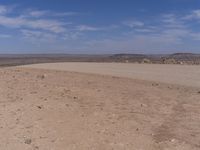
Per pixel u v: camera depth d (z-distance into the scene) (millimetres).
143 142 7426
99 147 7059
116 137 7711
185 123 9047
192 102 12062
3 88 13719
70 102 11266
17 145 7027
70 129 8180
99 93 13430
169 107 11094
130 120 9234
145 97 12938
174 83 18203
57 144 7152
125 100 12125
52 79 17938
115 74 23594
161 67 32969
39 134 7746
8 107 10180
